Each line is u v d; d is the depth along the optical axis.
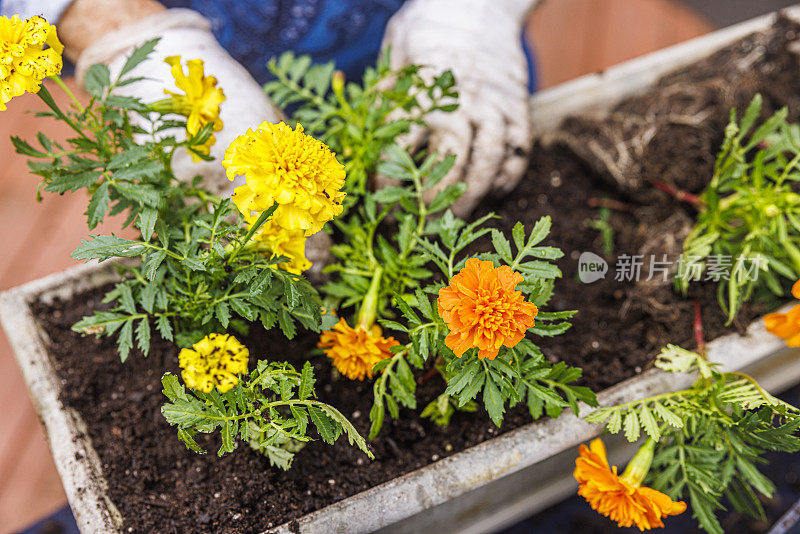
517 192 1.36
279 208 1.05
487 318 1.05
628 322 1.27
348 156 1.23
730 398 1.14
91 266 1.27
